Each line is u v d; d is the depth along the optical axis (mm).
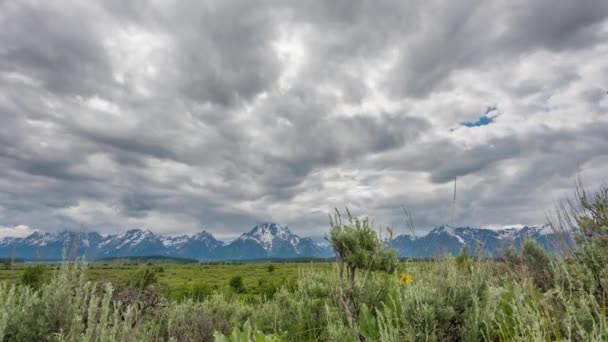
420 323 2967
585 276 2510
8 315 2758
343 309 4316
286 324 5457
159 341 4367
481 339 2994
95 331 3092
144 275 5812
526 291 2547
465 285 3438
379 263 4180
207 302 7297
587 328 2203
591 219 3162
